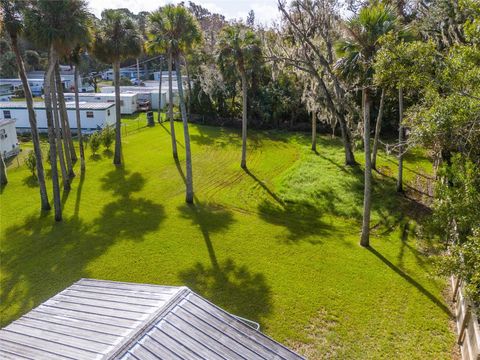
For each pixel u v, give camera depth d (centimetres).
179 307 555
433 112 833
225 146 2427
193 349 492
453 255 673
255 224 1370
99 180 1850
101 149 2397
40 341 515
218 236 1277
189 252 1173
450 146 888
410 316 866
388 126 2555
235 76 2188
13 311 916
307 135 2678
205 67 2952
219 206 1541
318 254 1148
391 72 834
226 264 1104
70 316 568
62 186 1781
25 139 2773
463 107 771
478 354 645
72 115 2973
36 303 944
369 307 900
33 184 1820
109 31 1827
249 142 2514
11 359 486
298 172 1878
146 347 479
